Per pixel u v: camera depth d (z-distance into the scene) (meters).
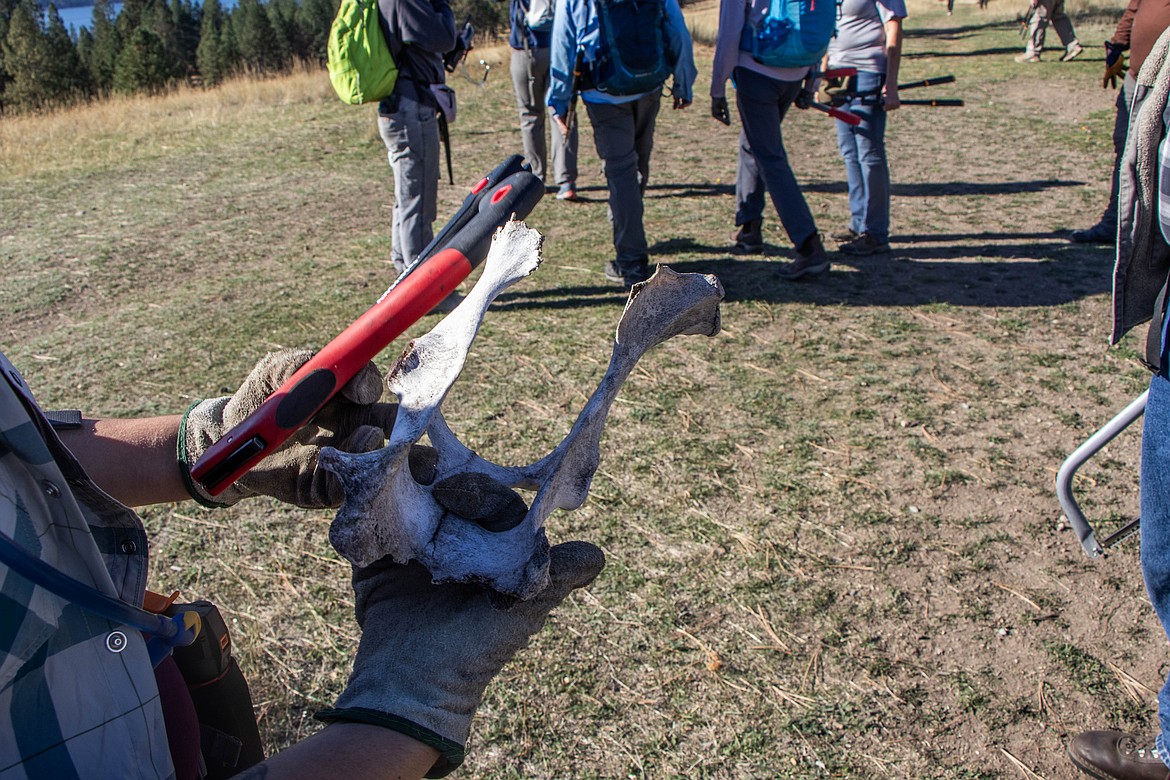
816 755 2.28
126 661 0.87
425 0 4.59
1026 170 7.51
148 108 12.63
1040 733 2.35
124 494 1.09
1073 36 12.78
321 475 1.11
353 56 4.65
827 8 4.73
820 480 3.34
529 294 5.10
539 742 2.31
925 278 5.23
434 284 1.10
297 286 5.40
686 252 5.78
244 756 1.33
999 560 2.94
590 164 8.16
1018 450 3.52
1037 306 4.79
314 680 2.50
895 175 7.56
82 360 4.44
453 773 2.22
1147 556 2.03
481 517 0.95
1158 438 1.95
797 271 5.15
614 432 3.65
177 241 6.43
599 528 3.08
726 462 3.45
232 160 8.98
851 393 3.94
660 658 2.57
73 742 0.82
